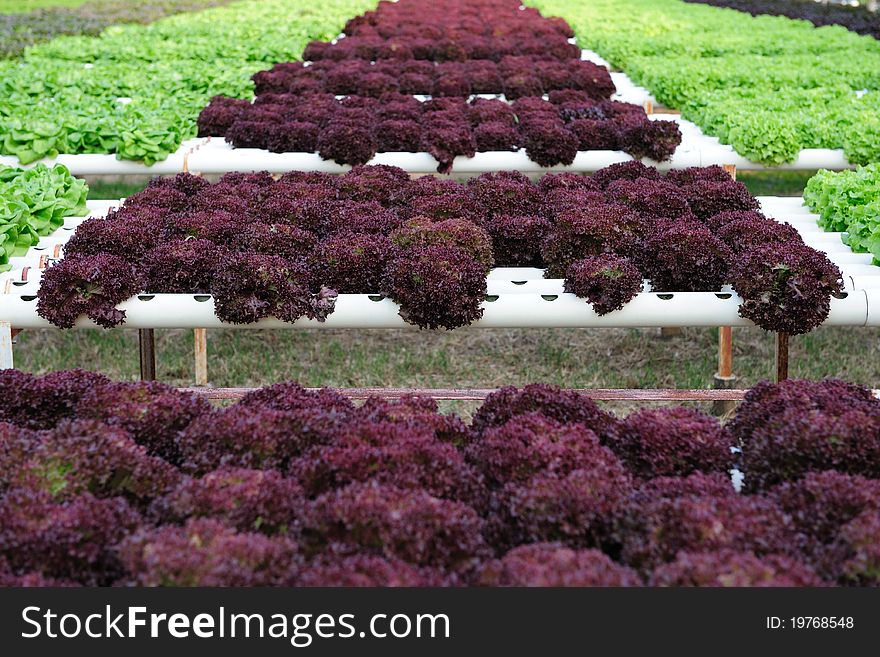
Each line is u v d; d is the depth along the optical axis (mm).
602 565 2514
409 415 3430
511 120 8578
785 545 2639
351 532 2643
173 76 10617
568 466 3061
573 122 8156
